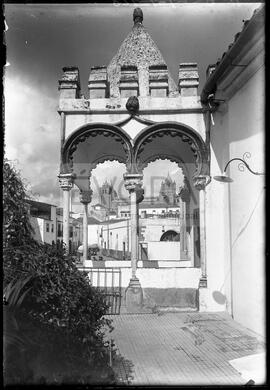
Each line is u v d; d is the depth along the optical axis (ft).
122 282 27.66
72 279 13.00
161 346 17.38
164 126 27.73
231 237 24.09
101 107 27.81
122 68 28.35
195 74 28.02
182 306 26.84
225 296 26.00
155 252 37.42
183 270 27.43
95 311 13.89
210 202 27.04
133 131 28.04
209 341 18.19
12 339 10.77
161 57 29.43
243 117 20.94
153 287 27.25
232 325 21.36
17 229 12.76
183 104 27.81
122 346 17.58
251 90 19.06
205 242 26.81
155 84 28.22
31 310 11.60
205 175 27.20
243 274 21.17
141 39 30.01
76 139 27.37
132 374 13.55
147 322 22.62
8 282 11.30
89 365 12.31
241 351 16.34
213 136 27.48
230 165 23.86
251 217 19.45
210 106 27.30
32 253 12.43
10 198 12.67
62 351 11.76
